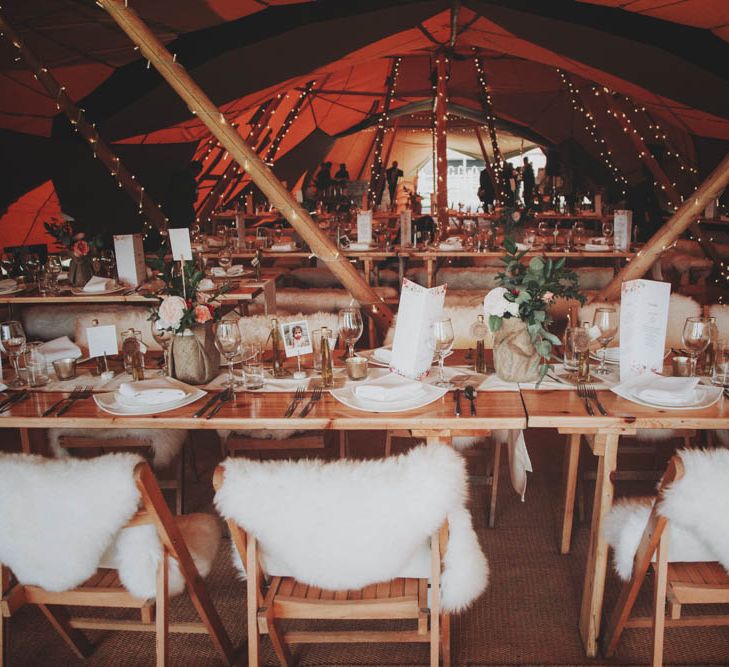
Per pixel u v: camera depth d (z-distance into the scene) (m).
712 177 2.85
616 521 1.89
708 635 2.11
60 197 7.09
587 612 2.04
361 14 6.46
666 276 6.35
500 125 15.10
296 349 2.37
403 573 1.69
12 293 3.93
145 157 8.38
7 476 1.47
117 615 2.34
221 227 6.88
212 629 1.94
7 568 1.73
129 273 4.02
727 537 1.48
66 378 2.40
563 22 6.18
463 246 6.07
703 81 6.02
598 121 12.65
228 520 1.59
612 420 1.88
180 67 2.69
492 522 2.77
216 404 2.08
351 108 13.93
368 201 10.64
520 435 2.31
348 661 2.05
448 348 2.16
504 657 2.04
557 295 2.14
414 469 1.39
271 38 6.51
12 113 6.21
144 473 1.52
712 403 1.95
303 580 1.54
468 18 7.06
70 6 4.64
